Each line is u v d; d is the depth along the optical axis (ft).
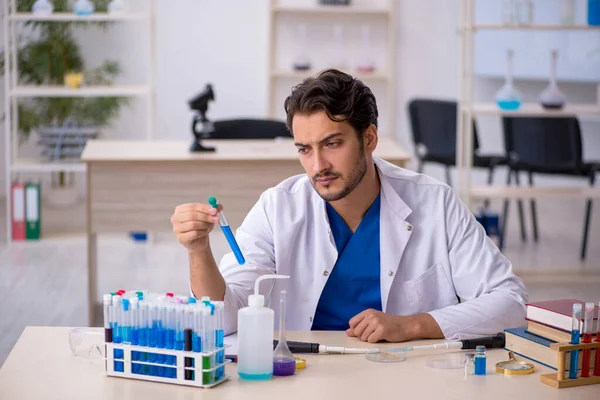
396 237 7.45
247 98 25.70
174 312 5.63
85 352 6.36
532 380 5.86
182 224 6.33
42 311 15.24
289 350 6.11
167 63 25.36
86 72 23.66
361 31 24.86
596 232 22.26
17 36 22.20
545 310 6.23
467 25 17.02
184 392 5.53
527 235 21.75
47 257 19.19
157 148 15.01
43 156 21.21
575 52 23.49
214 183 14.19
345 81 6.54
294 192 7.61
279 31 24.73
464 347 6.54
